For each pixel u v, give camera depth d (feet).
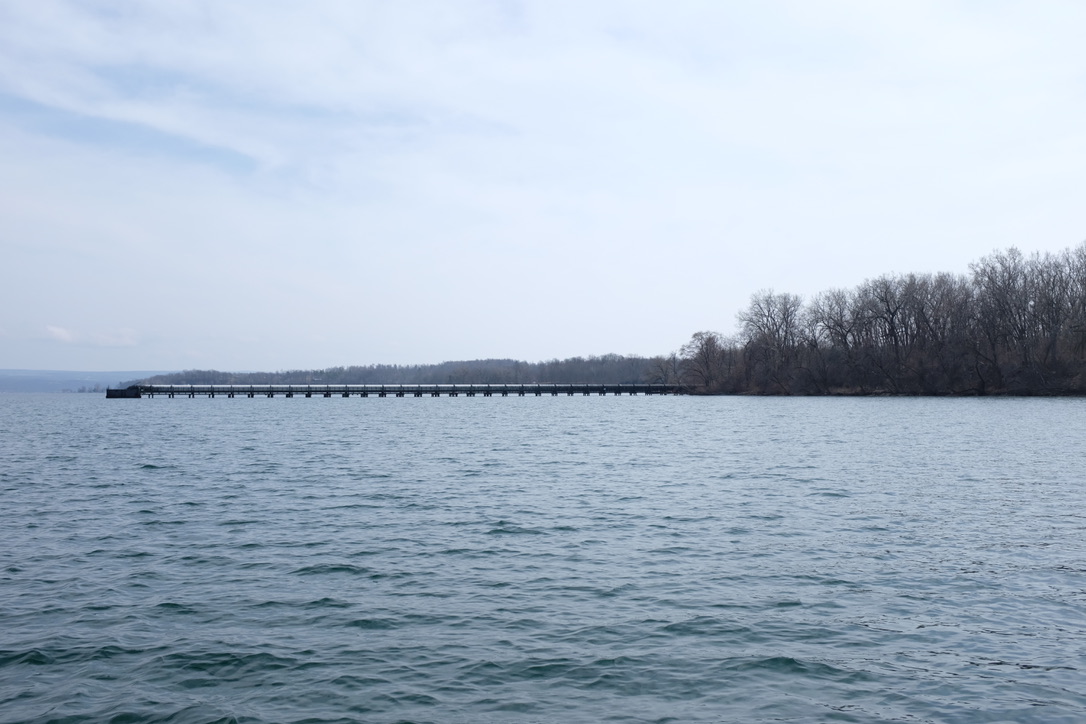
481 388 548.31
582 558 65.77
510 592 56.08
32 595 55.57
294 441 186.91
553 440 188.55
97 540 73.26
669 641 46.16
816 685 40.16
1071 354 358.23
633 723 36.40
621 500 95.14
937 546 68.85
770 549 68.44
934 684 40.16
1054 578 58.34
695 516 83.82
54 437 201.05
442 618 50.44
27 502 94.68
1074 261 383.24
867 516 82.74
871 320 430.20
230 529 78.23
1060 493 96.78
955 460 132.57
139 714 37.42
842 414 280.92
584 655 44.11
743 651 44.55
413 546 70.44
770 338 492.54
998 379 377.50
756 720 36.63
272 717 37.06
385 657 44.01
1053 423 216.74
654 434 204.23
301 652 44.75
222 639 46.83
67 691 39.83
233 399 546.26
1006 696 38.73
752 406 364.38
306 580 59.41
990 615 50.26
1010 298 386.93
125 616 51.01
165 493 101.91
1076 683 40.11
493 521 81.97
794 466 127.44
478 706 38.09
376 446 172.76
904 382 407.64
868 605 52.44
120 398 630.74
